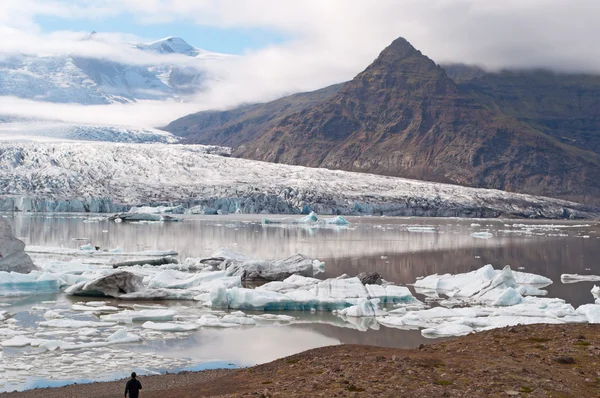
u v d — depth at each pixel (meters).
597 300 46.88
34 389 23.45
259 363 28.31
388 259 75.25
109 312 40.31
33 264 53.59
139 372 26.45
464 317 38.94
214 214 189.75
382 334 34.69
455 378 20.30
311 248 88.25
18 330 34.19
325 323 38.00
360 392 18.72
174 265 62.06
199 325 36.75
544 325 30.69
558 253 88.38
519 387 19.19
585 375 21.09
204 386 22.47
